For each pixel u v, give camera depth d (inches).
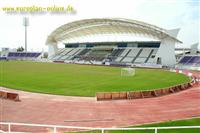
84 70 1969.7
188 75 1749.5
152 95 903.1
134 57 3152.1
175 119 610.5
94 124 565.6
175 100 845.2
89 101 794.2
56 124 560.4
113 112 670.5
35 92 924.6
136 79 1389.0
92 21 2839.6
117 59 3233.3
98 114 647.1
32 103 754.2
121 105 753.6
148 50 3225.9
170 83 1254.3
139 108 721.0
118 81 1273.4
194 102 814.5
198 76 1680.6
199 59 2591.0
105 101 802.8
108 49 3575.3
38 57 4138.8
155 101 822.5
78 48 3964.1
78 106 726.5
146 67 2632.9
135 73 1811.0
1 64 2637.8
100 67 2442.2
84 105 740.7
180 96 922.7
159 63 2854.3
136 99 848.9
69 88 1019.9
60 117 615.2
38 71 1785.2
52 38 3725.4
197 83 1330.0
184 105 768.3
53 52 3969.0
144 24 2659.9
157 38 3080.7
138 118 617.0
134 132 508.1
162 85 1165.7
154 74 1755.7
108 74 1641.2
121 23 2847.0
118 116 632.4
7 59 4035.4
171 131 512.1
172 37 2689.5
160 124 567.8
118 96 842.8
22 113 645.9
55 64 2847.0
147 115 645.9
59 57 3821.4
